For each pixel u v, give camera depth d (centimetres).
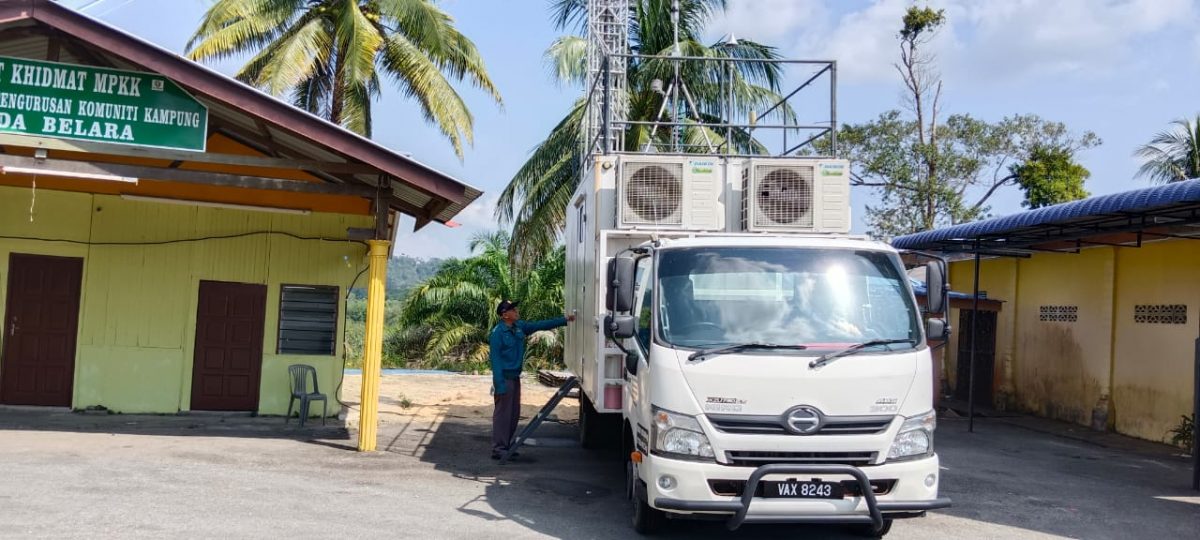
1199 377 951
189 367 1281
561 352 2397
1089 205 1036
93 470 842
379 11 1859
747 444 587
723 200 801
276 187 1007
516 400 1034
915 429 609
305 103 2031
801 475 582
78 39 962
